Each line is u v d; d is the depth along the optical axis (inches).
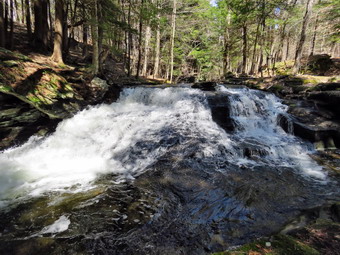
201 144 248.7
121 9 588.1
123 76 646.5
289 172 206.1
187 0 861.2
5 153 231.0
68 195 162.4
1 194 162.2
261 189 173.3
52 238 116.8
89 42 1125.7
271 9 587.5
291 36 919.0
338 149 271.7
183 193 166.9
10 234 119.9
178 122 301.3
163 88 422.0
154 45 916.6
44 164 220.4
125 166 218.1
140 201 155.9
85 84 399.9
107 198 159.0
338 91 318.0
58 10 427.5
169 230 125.7
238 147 244.5
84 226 128.0
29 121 265.4
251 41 824.9
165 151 237.8
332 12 612.7
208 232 124.0
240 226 128.7
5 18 446.6
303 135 285.4
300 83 450.9
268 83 504.1
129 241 116.6
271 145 256.4
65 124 302.2
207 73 1110.4
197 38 1067.3
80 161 230.1
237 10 609.6
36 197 158.9
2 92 239.8
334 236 100.9
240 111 332.8
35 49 490.0
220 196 162.7
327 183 185.8
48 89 310.8
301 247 92.7
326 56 649.6
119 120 311.1
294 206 149.6
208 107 323.6
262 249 92.4
